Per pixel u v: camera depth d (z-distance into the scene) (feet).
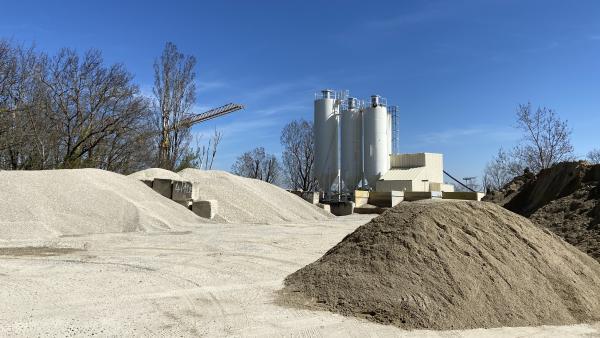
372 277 26.53
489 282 25.72
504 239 29.37
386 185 169.99
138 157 136.56
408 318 23.13
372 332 21.77
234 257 44.34
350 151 181.78
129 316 23.59
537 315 24.53
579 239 45.47
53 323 22.08
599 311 26.17
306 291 27.86
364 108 181.68
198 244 53.67
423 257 26.78
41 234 57.31
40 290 28.66
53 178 71.41
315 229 77.92
